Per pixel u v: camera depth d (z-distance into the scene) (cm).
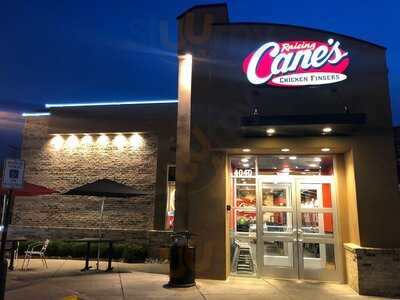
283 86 948
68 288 792
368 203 863
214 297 747
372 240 845
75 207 1427
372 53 938
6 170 657
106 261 1262
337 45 946
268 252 972
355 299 770
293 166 999
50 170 1469
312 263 948
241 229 993
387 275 809
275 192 997
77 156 1463
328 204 969
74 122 1488
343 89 928
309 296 780
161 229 1345
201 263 924
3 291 629
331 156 989
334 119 848
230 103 966
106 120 1468
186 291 791
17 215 1447
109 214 1398
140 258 1262
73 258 1297
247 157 1017
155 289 802
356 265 826
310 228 966
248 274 967
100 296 732
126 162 1427
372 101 914
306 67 948
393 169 873
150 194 1371
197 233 936
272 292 802
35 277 919
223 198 943
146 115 1446
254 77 968
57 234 1404
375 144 890
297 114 934
